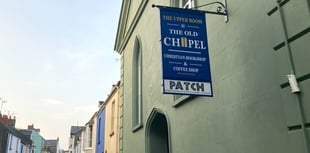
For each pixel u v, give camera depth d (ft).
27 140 165.37
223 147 21.07
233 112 20.27
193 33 21.43
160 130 36.91
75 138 140.87
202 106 24.38
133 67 44.37
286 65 15.92
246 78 19.27
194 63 20.89
